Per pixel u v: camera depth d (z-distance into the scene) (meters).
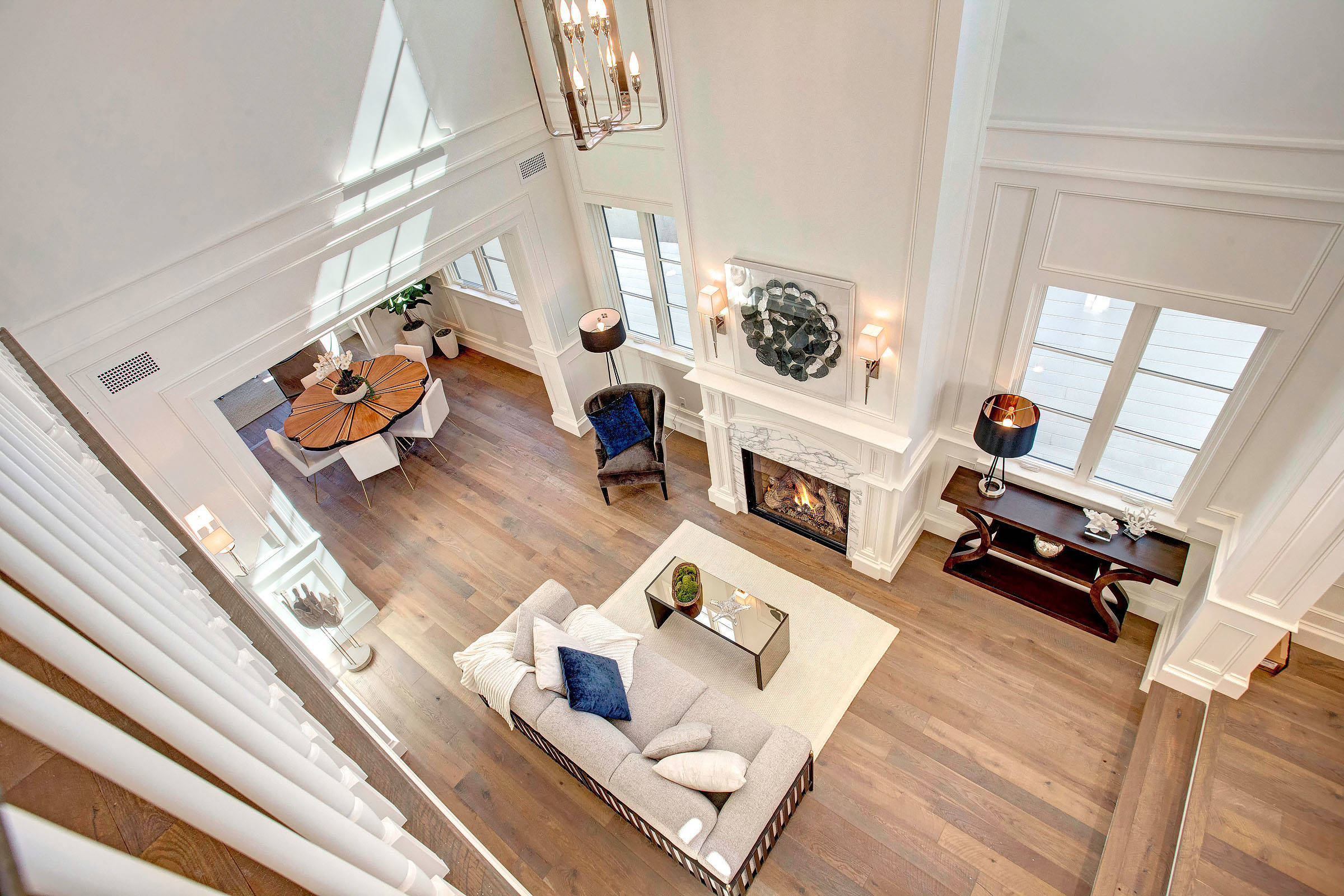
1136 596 4.81
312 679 2.07
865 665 4.95
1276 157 2.97
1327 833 3.51
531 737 4.62
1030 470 4.86
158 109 3.73
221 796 0.79
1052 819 4.07
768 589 5.57
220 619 1.93
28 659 0.89
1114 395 4.18
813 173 3.93
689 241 4.83
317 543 5.34
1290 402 3.51
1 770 0.73
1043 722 4.50
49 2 3.28
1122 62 3.15
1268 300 3.31
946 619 5.16
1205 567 4.37
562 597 5.04
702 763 3.71
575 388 7.10
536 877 4.16
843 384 4.67
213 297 4.24
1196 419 3.99
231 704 1.07
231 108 3.98
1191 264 3.44
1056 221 3.75
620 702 4.31
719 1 3.68
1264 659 4.21
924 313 3.99
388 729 5.02
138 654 0.88
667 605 4.98
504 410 7.95
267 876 0.85
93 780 0.77
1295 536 3.33
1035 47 3.34
